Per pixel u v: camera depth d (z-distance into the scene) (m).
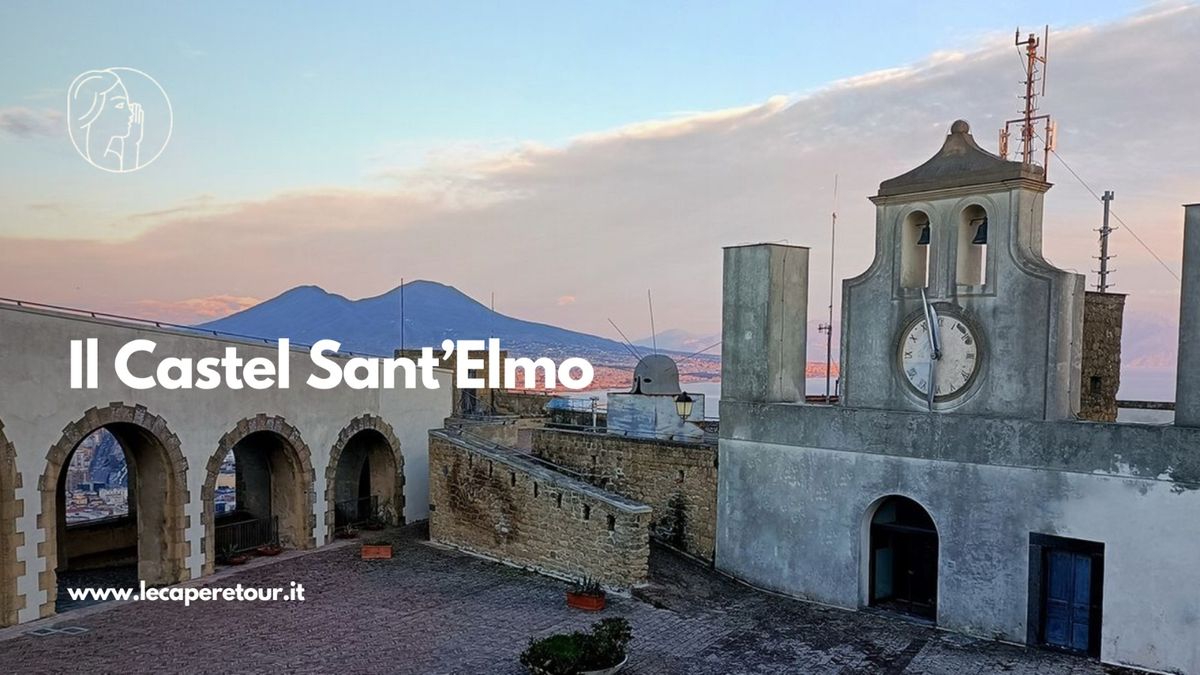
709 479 24.38
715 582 23.14
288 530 27.33
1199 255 16.44
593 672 15.85
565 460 28.27
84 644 18.47
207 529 24.05
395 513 30.94
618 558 21.94
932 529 20.58
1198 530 16.23
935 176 20.05
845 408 21.31
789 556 22.27
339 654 17.86
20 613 19.72
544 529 23.88
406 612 20.64
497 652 17.94
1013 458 18.61
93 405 21.08
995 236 19.16
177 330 23.20
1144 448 16.89
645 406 27.52
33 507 19.88
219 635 19.06
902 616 20.42
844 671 17.19
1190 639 16.31
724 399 23.91
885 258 21.05
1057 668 17.22
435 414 33.12
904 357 20.64
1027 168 18.66
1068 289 18.45
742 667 17.36
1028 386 18.62
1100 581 17.69
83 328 20.88
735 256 23.69
